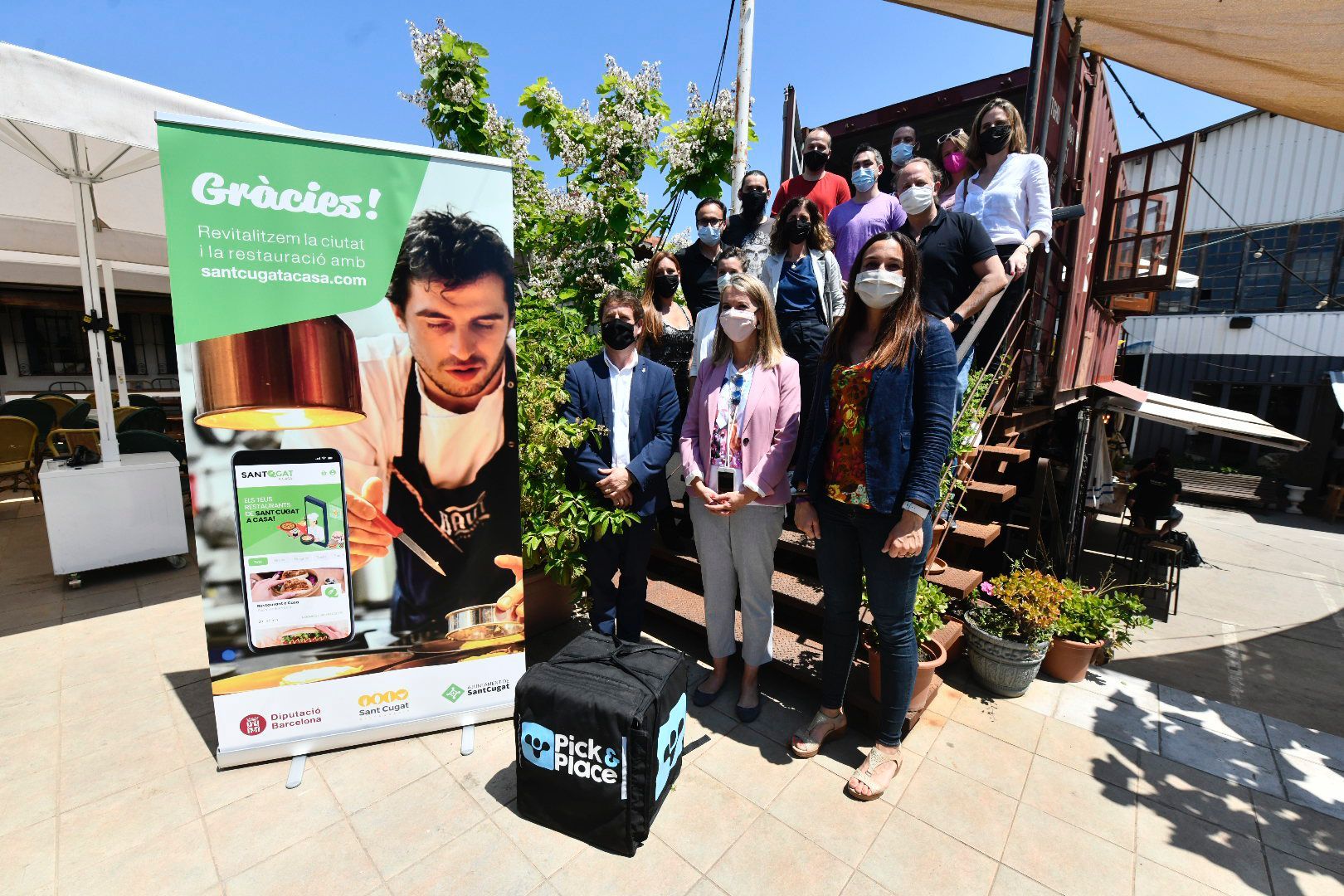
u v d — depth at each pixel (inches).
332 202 82.4
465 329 91.7
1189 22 148.2
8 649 124.6
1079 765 97.2
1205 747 104.4
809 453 89.0
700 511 102.5
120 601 150.2
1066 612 126.6
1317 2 123.6
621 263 180.1
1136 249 218.8
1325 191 448.1
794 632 124.0
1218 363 496.4
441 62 157.2
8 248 219.9
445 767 89.9
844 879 71.9
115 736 95.6
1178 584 226.2
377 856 73.4
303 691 89.8
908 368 78.7
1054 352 180.9
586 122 181.2
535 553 121.6
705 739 99.0
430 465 92.5
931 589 108.6
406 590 93.4
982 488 136.6
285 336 82.5
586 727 73.1
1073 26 170.9
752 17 170.6
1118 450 424.5
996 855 76.6
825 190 154.9
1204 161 494.6
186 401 79.5
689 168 181.8
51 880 68.9
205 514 82.4
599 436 106.4
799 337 114.8
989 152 133.4
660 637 135.9
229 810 80.4
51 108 108.7
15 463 239.0
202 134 75.2
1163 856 78.0
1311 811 88.6
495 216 91.5
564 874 71.6
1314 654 181.8
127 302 435.2
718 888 70.1
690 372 121.7
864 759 94.6
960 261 112.6
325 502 87.6
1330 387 446.9
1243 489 475.2
